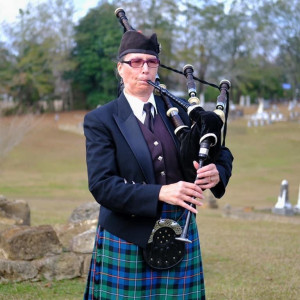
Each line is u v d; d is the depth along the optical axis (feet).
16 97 138.62
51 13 130.72
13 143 77.46
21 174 83.92
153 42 8.75
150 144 8.70
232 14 146.00
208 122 8.16
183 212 8.71
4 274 15.07
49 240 15.79
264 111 154.20
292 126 125.90
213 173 8.19
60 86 159.12
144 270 8.58
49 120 139.85
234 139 113.29
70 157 101.45
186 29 131.95
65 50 143.13
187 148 8.36
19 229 15.76
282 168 87.76
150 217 8.42
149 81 8.77
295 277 17.19
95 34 152.76
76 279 15.69
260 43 148.05
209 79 144.15
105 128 8.68
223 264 19.07
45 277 15.40
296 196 63.62
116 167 8.63
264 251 21.67
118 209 8.27
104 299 8.68
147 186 8.21
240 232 27.63
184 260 8.70
